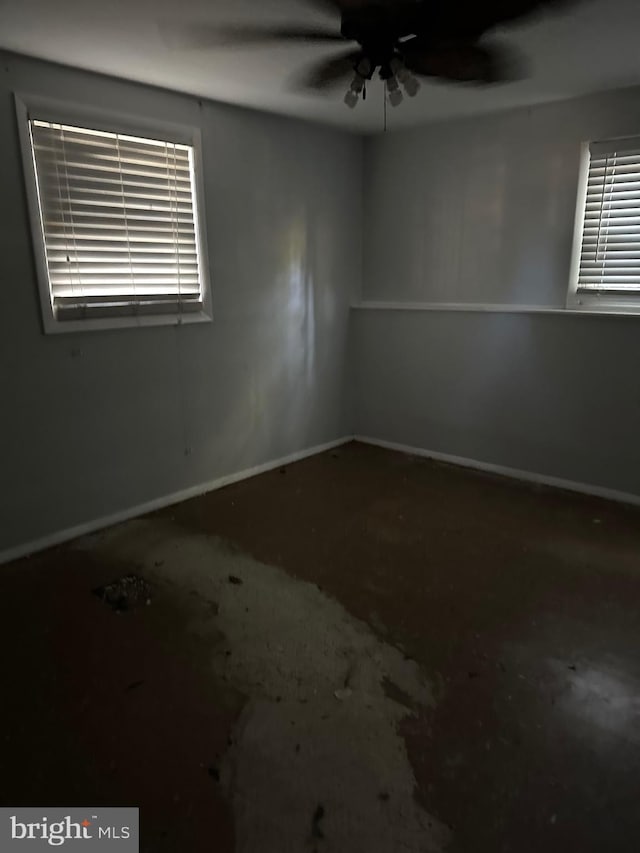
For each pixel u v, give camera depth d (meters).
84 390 2.97
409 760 1.65
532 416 3.72
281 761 1.65
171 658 2.09
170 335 3.30
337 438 4.60
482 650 2.12
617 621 2.28
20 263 2.66
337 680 1.97
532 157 3.51
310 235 4.00
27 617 2.34
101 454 3.10
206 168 3.29
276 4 2.01
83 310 2.91
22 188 2.61
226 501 3.50
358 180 4.29
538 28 2.23
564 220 3.47
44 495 2.89
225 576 2.64
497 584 2.55
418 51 2.47
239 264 3.58
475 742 1.71
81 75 2.72
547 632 2.21
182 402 3.44
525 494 3.57
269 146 3.61
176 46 2.42
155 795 1.55
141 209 3.06
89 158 2.82
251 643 2.17
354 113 3.57
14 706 1.86
